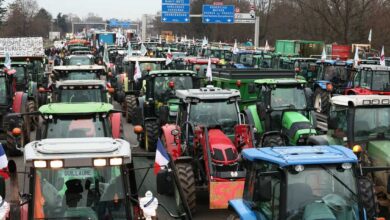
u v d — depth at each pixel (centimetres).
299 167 717
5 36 7481
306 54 4534
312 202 714
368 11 5103
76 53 4478
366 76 2277
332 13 5225
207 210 1206
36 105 2117
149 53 4109
